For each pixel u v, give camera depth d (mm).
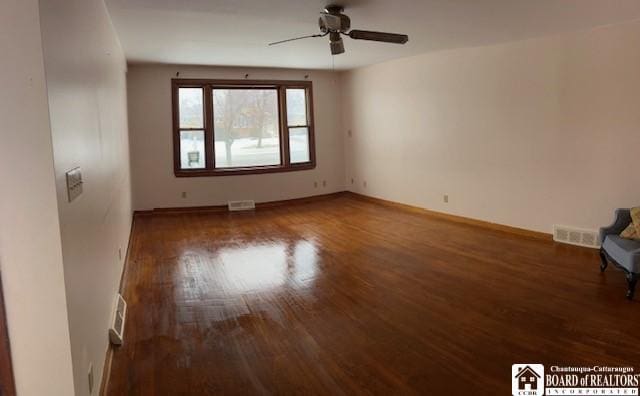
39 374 1600
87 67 2457
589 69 4770
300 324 3305
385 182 8039
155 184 7543
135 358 2830
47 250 1553
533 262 4594
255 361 2785
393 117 7637
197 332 3193
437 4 3805
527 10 3982
